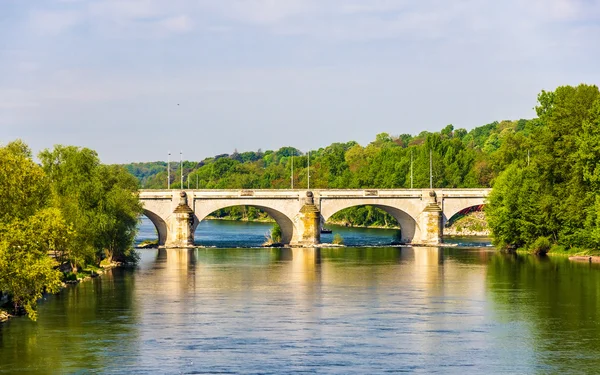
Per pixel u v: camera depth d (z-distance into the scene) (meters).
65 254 151.00
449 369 86.94
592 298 125.94
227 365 87.88
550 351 93.69
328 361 89.50
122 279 151.00
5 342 97.19
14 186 106.44
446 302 123.50
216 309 117.88
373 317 111.88
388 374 85.06
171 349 94.12
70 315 113.06
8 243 98.12
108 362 88.94
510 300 124.75
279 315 113.38
